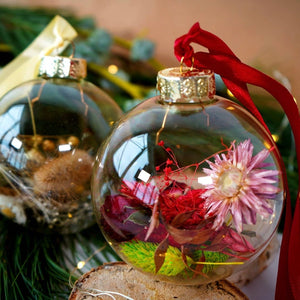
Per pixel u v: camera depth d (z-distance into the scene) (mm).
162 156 273
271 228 277
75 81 365
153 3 659
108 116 366
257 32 640
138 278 312
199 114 277
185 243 263
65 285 329
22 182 344
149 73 553
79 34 523
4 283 326
